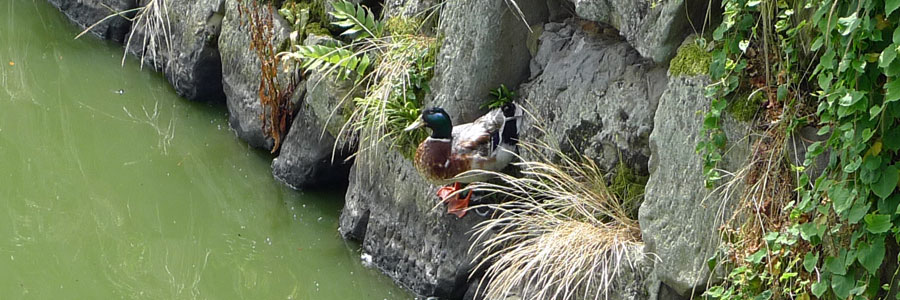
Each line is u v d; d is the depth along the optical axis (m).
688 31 3.84
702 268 3.81
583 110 4.30
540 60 4.53
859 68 3.17
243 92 6.05
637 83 4.12
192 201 5.96
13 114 6.77
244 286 5.37
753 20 3.56
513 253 4.31
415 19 5.01
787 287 3.58
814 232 3.42
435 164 4.53
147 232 5.78
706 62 3.68
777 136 3.56
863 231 3.32
